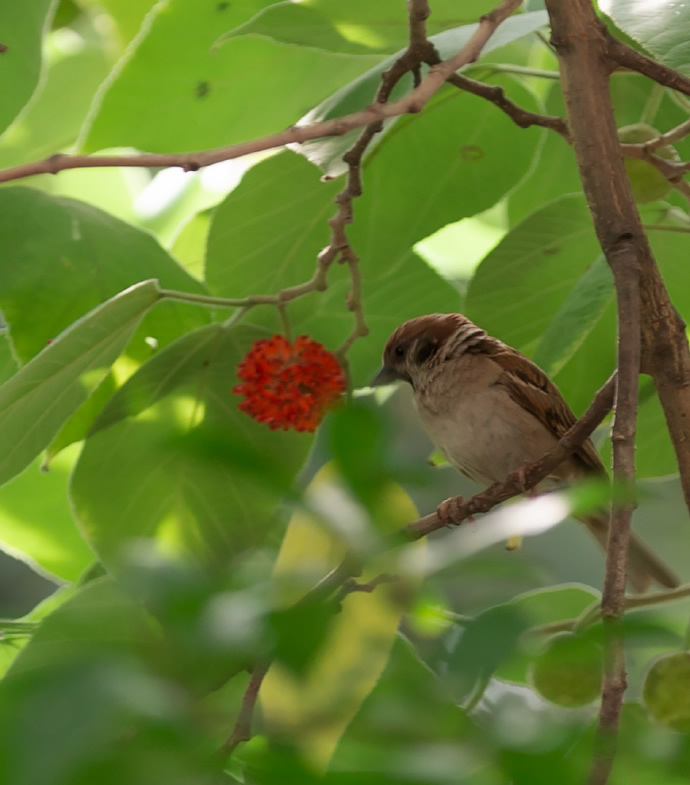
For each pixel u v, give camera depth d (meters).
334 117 5.67
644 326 4.67
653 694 4.84
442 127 6.60
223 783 2.07
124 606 2.40
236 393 5.95
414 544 2.62
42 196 6.35
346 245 5.81
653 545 11.46
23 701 1.71
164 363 6.23
